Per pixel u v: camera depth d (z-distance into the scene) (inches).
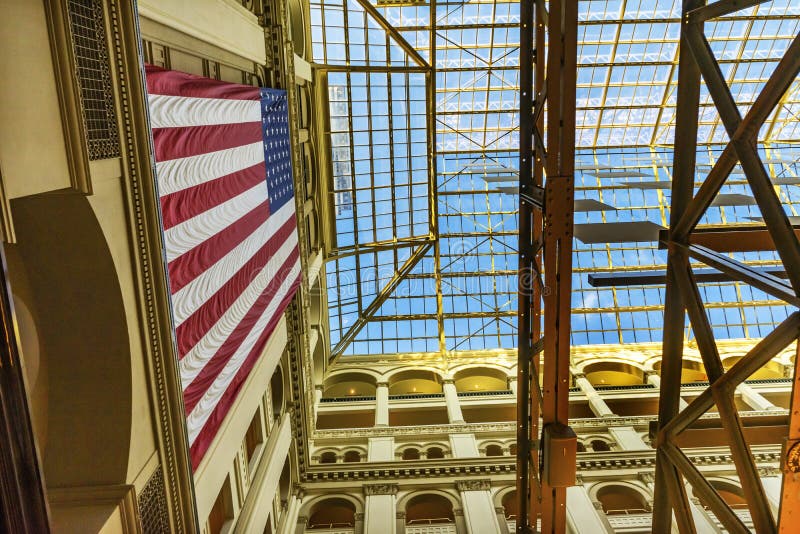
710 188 217.9
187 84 349.7
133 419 279.1
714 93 212.2
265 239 503.5
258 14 601.3
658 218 1043.9
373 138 907.4
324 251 889.5
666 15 922.7
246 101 467.5
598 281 269.7
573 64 277.9
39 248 253.0
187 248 338.0
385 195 949.8
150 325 292.2
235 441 450.6
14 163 193.0
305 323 717.3
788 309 1023.6
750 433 228.7
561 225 296.2
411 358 1000.9
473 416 915.4
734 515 212.5
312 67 814.5
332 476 681.6
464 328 1017.5
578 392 887.7
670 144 1069.8
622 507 777.6
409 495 652.7
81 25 234.2
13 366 134.8
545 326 311.1
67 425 273.7
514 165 1024.2
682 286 243.9
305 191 797.2
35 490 138.9
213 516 443.5
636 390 880.3
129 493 272.5
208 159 375.9
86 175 234.5
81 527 252.1
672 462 254.5
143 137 278.2
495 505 626.5
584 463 682.8
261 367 539.2
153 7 322.0
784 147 1063.0
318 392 895.1
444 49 909.8
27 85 201.6
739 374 198.4
